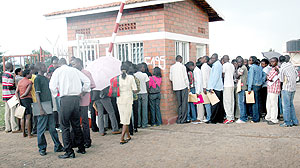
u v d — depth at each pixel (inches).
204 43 413.4
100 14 353.4
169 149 219.0
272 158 187.2
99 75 263.1
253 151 203.2
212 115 313.4
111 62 273.1
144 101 302.8
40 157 216.2
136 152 216.2
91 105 291.7
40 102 216.4
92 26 360.5
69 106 204.8
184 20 357.4
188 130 283.7
